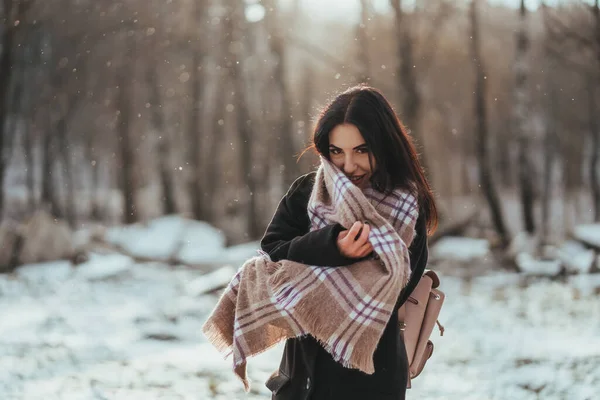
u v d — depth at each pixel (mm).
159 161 37875
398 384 2852
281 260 2820
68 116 38844
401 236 2758
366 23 27594
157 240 26172
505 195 43781
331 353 2660
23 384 6969
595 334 9922
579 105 34406
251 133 37562
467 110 36406
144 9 32281
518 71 25266
